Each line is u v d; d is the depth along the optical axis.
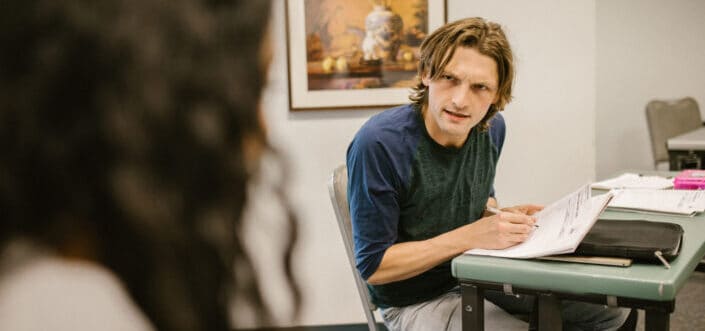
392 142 1.43
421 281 1.50
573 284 1.08
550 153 2.71
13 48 0.19
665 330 1.10
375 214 1.41
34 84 0.19
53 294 0.20
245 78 0.22
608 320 1.55
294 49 2.58
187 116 0.21
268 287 0.22
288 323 0.22
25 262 0.20
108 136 0.20
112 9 0.20
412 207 1.49
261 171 0.22
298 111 2.62
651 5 4.42
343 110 2.63
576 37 2.63
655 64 4.48
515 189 2.74
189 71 0.21
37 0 0.19
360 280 1.54
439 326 1.44
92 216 0.20
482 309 1.20
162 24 0.21
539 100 2.68
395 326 1.55
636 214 1.53
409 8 2.57
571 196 1.37
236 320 0.22
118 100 0.20
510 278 1.14
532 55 2.65
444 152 1.47
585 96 2.66
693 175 1.89
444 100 1.37
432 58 1.38
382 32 2.58
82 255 0.20
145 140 0.20
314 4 2.56
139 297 0.21
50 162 0.19
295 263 0.23
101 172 0.20
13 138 0.19
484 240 1.28
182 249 0.21
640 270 1.08
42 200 0.19
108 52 0.20
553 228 1.25
